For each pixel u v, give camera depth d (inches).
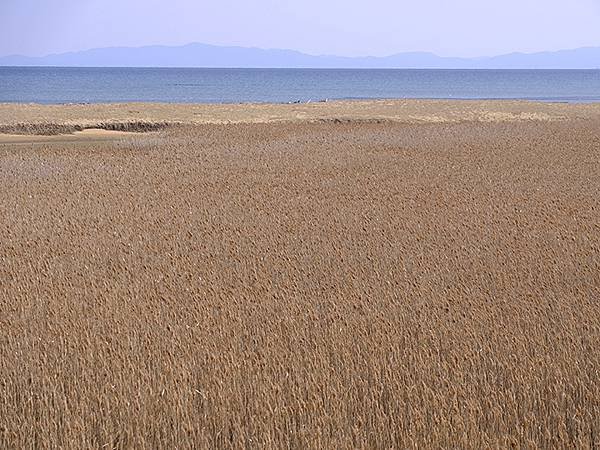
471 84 6220.5
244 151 1402.6
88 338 451.2
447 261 669.9
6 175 1139.3
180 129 1739.7
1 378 396.8
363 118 1975.9
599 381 398.9
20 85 5482.3
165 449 335.9
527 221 841.5
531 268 647.8
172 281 604.1
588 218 863.7
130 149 1421.0
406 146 1483.8
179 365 408.2
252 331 472.7
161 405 363.9
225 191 1027.3
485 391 379.6
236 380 392.2
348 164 1263.5
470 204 941.8
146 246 726.5
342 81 7022.6
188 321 493.0
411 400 370.6
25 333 465.4
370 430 346.0
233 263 665.0
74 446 331.3
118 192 1016.9
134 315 503.8
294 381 389.7
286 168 1221.7
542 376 397.7
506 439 335.9
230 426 350.6
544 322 494.6
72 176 1138.7
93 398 372.2
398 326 482.6
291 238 761.6
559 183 1096.8
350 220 848.3
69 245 730.2
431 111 2287.2
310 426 346.3
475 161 1300.4
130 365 405.1
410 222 837.2
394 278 611.8
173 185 1071.6
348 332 467.5
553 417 359.6
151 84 5856.3
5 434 339.0
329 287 582.6
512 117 2160.4
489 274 626.8
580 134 1707.7
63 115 1957.4
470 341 452.8
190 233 781.9
